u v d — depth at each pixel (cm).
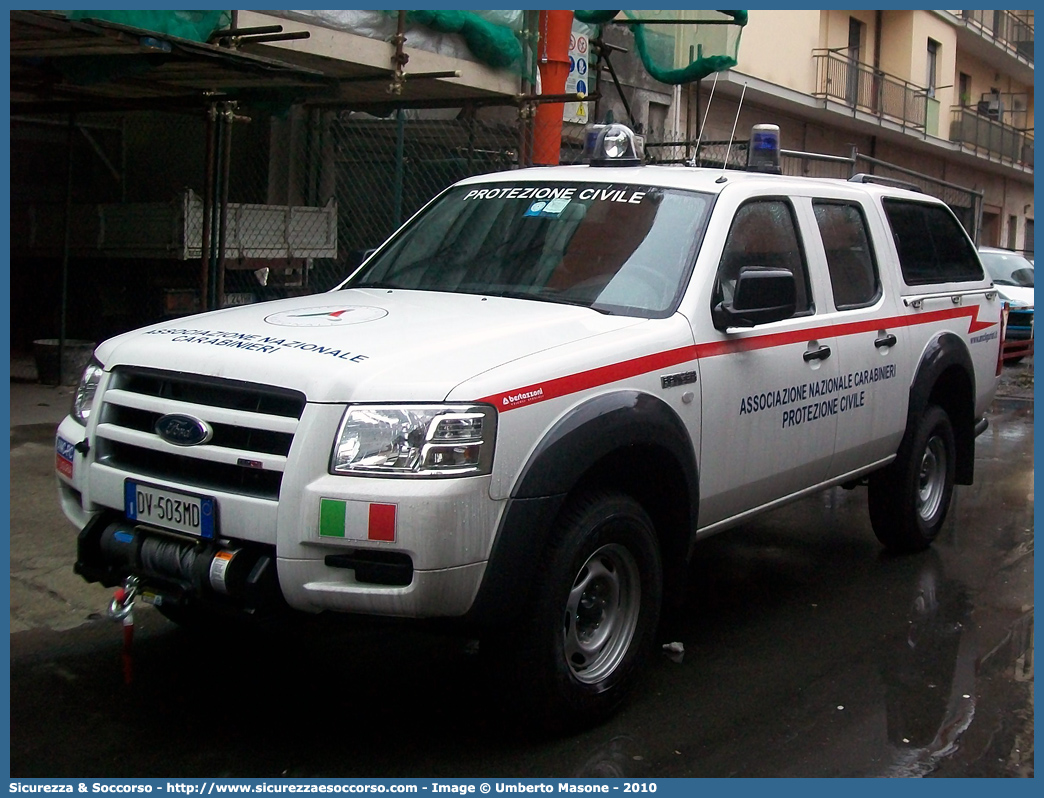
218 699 430
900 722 419
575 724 396
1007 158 3353
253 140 1216
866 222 593
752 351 469
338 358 356
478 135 1177
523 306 435
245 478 354
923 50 2770
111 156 1301
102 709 419
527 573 356
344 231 1216
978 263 722
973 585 597
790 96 2142
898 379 592
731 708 427
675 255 458
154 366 382
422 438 337
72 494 416
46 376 1026
